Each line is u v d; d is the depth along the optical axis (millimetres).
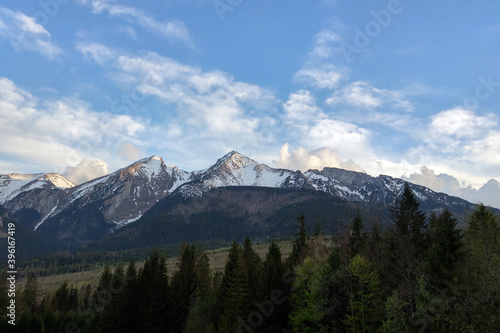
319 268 56219
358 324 47406
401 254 54438
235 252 83125
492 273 33438
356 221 77312
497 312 31906
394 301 40719
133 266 88125
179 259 105062
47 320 101625
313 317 51562
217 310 77500
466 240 49844
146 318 79125
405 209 73250
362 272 49219
